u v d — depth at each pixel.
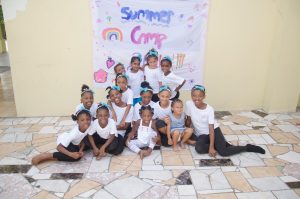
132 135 3.27
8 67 9.00
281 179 2.66
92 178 2.66
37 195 2.40
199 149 3.11
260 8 4.15
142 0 3.95
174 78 3.84
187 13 4.06
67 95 4.26
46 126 3.93
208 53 4.29
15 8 3.81
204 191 2.47
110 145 3.08
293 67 4.28
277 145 3.38
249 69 4.45
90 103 3.26
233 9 4.11
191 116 3.29
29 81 4.14
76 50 4.06
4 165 2.89
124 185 2.55
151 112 3.12
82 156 3.07
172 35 4.14
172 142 3.24
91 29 3.99
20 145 3.35
